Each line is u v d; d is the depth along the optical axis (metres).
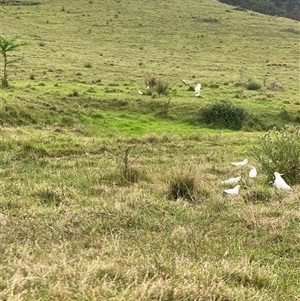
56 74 35.84
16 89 27.14
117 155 15.54
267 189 9.98
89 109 25.83
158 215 7.89
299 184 10.83
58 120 23.31
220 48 62.66
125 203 8.41
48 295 4.18
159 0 93.38
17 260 5.16
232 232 7.16
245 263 5.55
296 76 47.84
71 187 9.80
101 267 4.96
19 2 77.88
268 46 66.88
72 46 53.03
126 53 52.53
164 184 10.23
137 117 26.36
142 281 4.70
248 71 48.50
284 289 5.08
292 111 29.72
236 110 27.47
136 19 75.31
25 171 12.05
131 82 35.25
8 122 21.28
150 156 16.44
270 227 7.36
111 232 6.55
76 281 4.55
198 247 6.21
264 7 128.12
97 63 43.62
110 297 4.25
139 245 6.24
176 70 44.16
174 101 28.77
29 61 40.31
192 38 67.19
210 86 36.22
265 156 13.45
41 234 6.49
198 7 92.44
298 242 6.71
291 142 11.52
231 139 21.31
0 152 14.82
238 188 9.62
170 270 5.02
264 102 31.83
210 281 4.82
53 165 13.27
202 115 27.34
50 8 76.50
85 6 80.69
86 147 17.00
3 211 7.62
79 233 6.71
